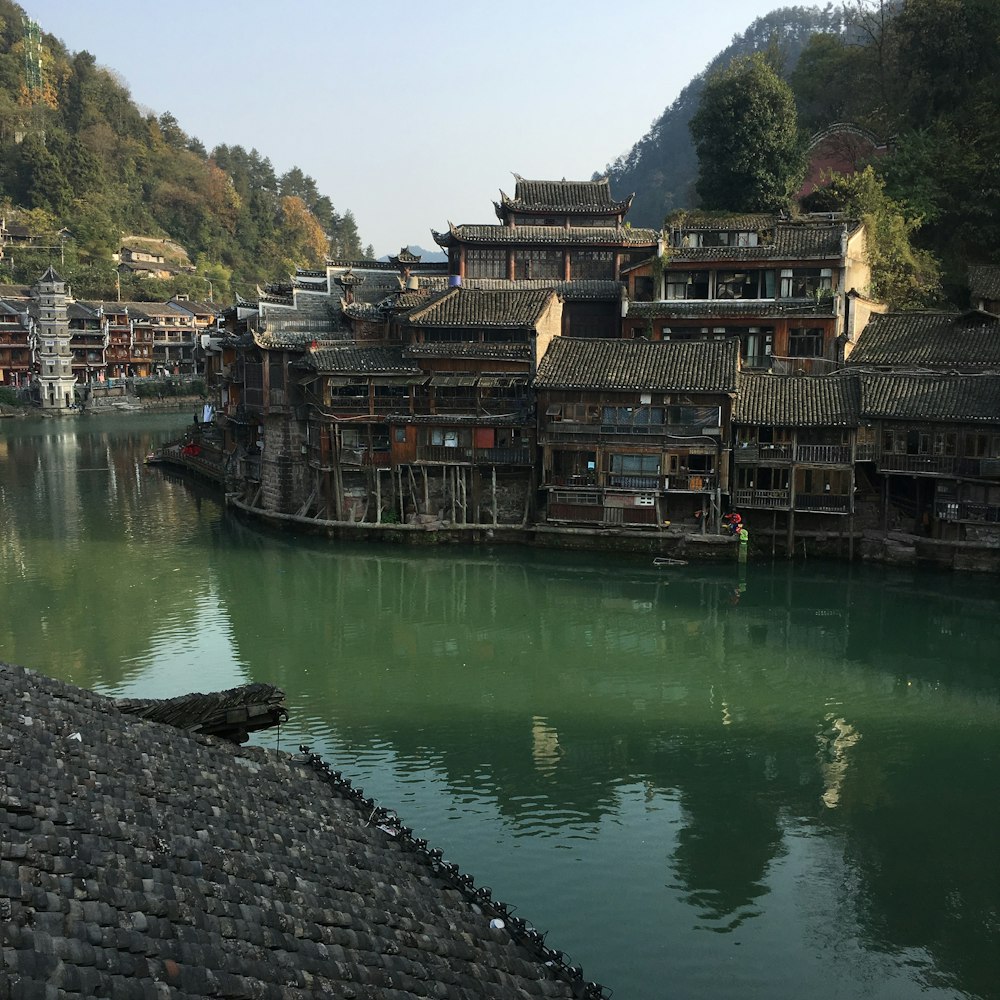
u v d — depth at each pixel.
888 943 22.83
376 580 53.59
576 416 56.84
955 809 28.81
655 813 28.64
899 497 56.28
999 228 75.44
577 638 44.69
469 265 76.31
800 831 27.66
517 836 27.23
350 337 68.81
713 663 41.44
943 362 59.66
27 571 54.53
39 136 196.38
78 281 173.62
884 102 86.38
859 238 68.88
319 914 12.19
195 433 100.44
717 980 21.53
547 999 13.19
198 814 13.91
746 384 57.16
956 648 42.94
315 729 34.22
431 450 60.03
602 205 77.69
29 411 141.38
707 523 55.97
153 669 39.72
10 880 9.24
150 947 9.44
